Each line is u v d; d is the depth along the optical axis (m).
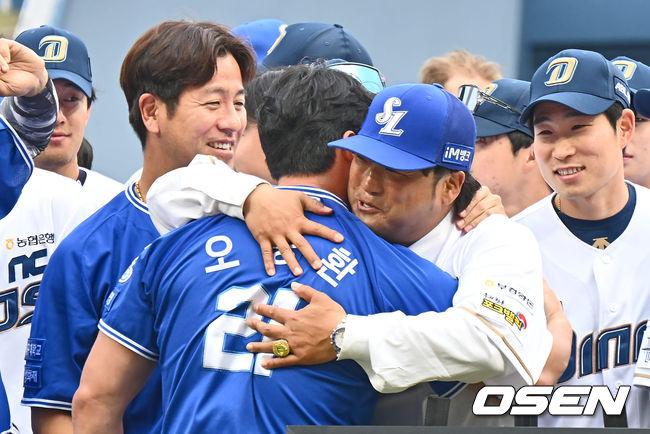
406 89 7.23
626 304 10.22
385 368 6.54
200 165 7.86
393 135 7.02
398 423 7.35
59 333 8.73
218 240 7.21
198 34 9.12
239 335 6.85
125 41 24.00
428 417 6.95
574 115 9.81
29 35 12.21
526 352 6.84
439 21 25.05
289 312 6.73
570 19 25.06
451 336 6.57
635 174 12.07
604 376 10.16
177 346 7.00
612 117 9.95
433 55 24.58
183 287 7.07
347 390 6.84
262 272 6.98
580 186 9.97
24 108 9.31
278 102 7.53
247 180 7.42
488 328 6.66
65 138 12.23
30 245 11.08
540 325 7.05
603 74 9.88
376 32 25.19
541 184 12.13
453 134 7.09
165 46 9.06
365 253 7.02
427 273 7.07
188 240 7.34
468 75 16.05
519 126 11.94
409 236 7.48
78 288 8.70
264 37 13.27
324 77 7.60
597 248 10.53
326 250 6.99
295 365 6.74
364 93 7.70
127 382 7.40
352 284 6.91
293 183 7.50
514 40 24.48
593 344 10.35
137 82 9.24
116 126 23.30
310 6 25.25
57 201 11.32
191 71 8.98
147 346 7.33
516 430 6.57
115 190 12.98
